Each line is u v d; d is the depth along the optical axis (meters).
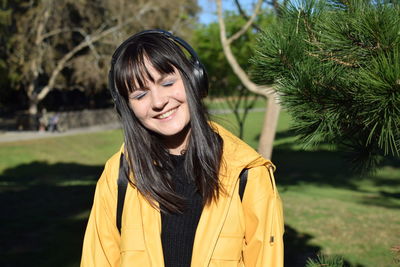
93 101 48.84
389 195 11.83
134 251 1.64
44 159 22.02
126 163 1.73
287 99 1.67
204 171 1.62
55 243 6.26
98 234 1.76
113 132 32.16
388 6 1.40
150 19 29.73
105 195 1.75
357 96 1.47
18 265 5.40
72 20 33.62
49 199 9.55
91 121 37.66
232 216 1.62
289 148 21.94
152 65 1.60
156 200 1.64
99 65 32.22
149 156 1.69
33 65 32.31
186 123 1.66
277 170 16.75
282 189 12.69
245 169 1.66
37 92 35.81
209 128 1.67
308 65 1.63
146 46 1.61
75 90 49.94
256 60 1.80
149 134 1.72
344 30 1.46
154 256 1.61
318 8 1.68
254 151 1.68
